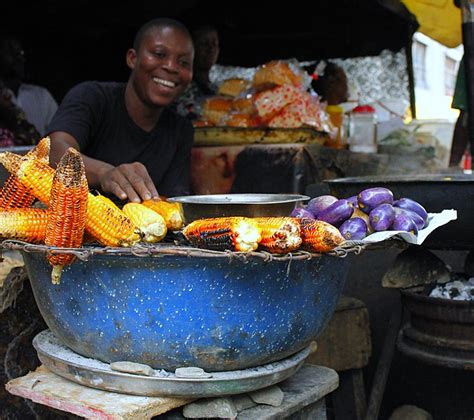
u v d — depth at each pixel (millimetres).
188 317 1319
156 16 4066
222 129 3266
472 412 2695
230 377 1378
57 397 1410
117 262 1301
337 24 4465
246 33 4707
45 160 1454
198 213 1542
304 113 3252
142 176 1981
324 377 1727
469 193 1837
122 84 2900
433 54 9297
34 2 4031
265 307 1363
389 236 1472
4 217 1336
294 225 1270
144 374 1357
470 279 2260
